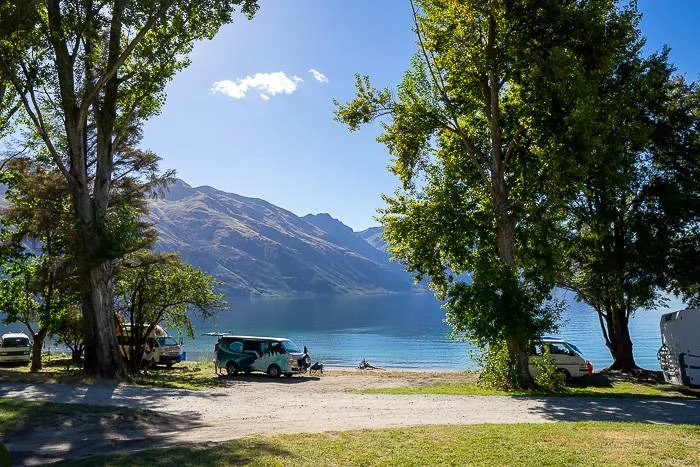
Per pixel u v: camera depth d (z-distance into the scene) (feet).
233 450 30.96
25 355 122.52
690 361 70.13
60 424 40.19
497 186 77.82
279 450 31.09
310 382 94.12
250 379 100.37
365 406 54.90
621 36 70.74
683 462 28.76
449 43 74.74
